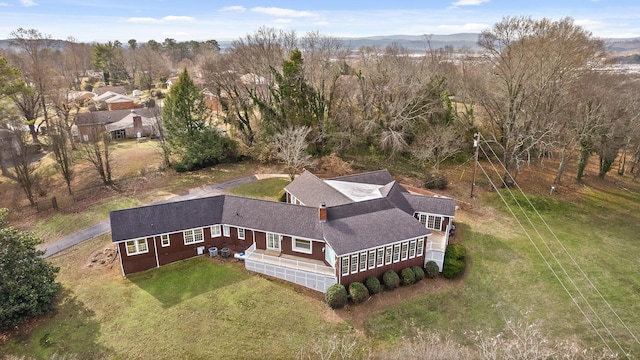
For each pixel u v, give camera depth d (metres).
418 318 28.05
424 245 32.22
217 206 35.25
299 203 40.94
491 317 28.16
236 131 61.66
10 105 69.12
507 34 44.59
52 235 38.25
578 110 46.19
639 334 26.38
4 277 24.97
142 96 113.94
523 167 54.97
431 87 56.62
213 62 61.91
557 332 26.66
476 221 41.03
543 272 32.75
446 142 50.34
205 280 31.08
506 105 49.62
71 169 52.03
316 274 29.84
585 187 49.75
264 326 26.56
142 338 25.25
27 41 71.88
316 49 62.78
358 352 24.97
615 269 33.12
